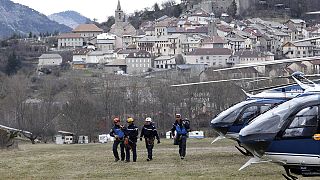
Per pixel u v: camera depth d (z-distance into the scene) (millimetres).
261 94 47406
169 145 65188
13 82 185625
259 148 30359
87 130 135750
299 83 33312
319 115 29844
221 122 47625
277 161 30438
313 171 30203
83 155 54656
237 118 47156
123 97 155625
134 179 37719
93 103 147375
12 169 44312
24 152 60188
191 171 40875
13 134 69625
